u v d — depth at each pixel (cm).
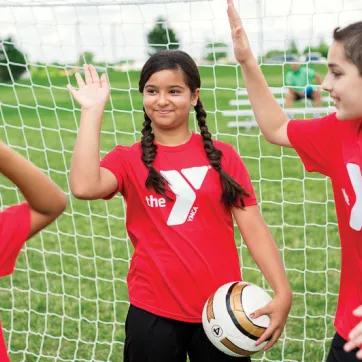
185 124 378
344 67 300
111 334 588
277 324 355
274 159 1245
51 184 268
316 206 951
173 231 364
